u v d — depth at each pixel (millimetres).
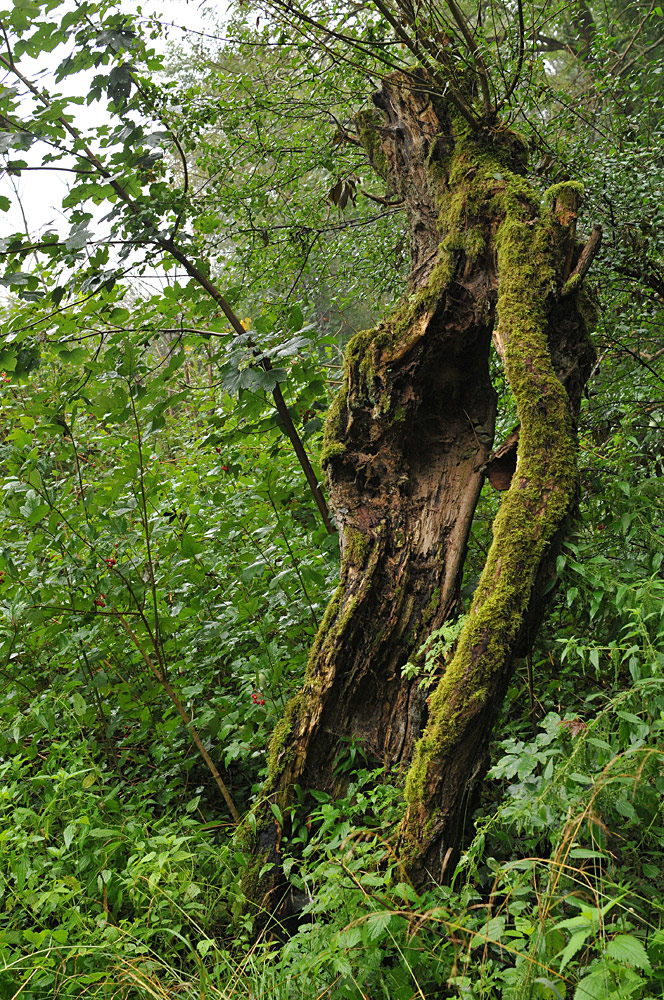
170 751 3199
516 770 1918
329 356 3752
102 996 2059
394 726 2604
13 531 3199
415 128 3223
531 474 2348
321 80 4016
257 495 3523
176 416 5824
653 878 1882
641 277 3912
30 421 3279
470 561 3592
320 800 2486
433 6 3145
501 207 2740
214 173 4176
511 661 2207
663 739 1971
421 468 2830
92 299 3223
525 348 2471
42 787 3064
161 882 2365
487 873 2137
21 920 2395
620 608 2260
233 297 3545
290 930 2434
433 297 2746
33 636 3283
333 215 5023
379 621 2648
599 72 4242
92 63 3186
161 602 3570
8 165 3053
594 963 1507
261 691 3020
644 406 3938
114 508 3195
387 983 1821
